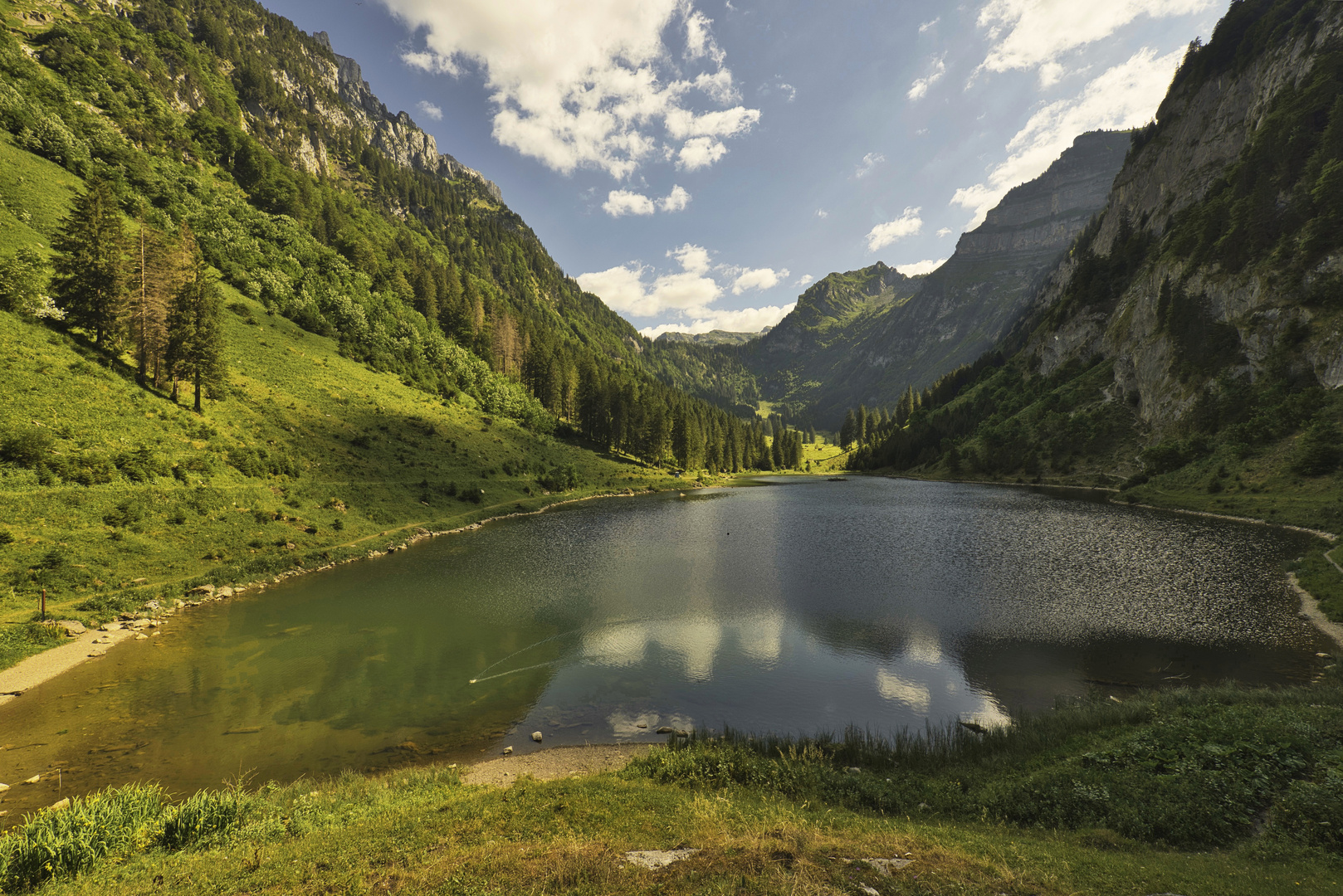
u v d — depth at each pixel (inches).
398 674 1066.1
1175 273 4451.3
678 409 7062.0
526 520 3048.7
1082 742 676.7
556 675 1066.1
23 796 653.3
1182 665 1043.9
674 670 1093.1
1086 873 358.9
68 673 1032.2
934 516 3070.9
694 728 858.8
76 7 7618.1
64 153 4050.2
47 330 2198.6
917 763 680.4
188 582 1515.7
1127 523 2527.1
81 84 5994.1
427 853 399.2
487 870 355.6
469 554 2156.7
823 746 730.8
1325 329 2979.8
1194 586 1518.2
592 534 2623.0
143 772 718.5
